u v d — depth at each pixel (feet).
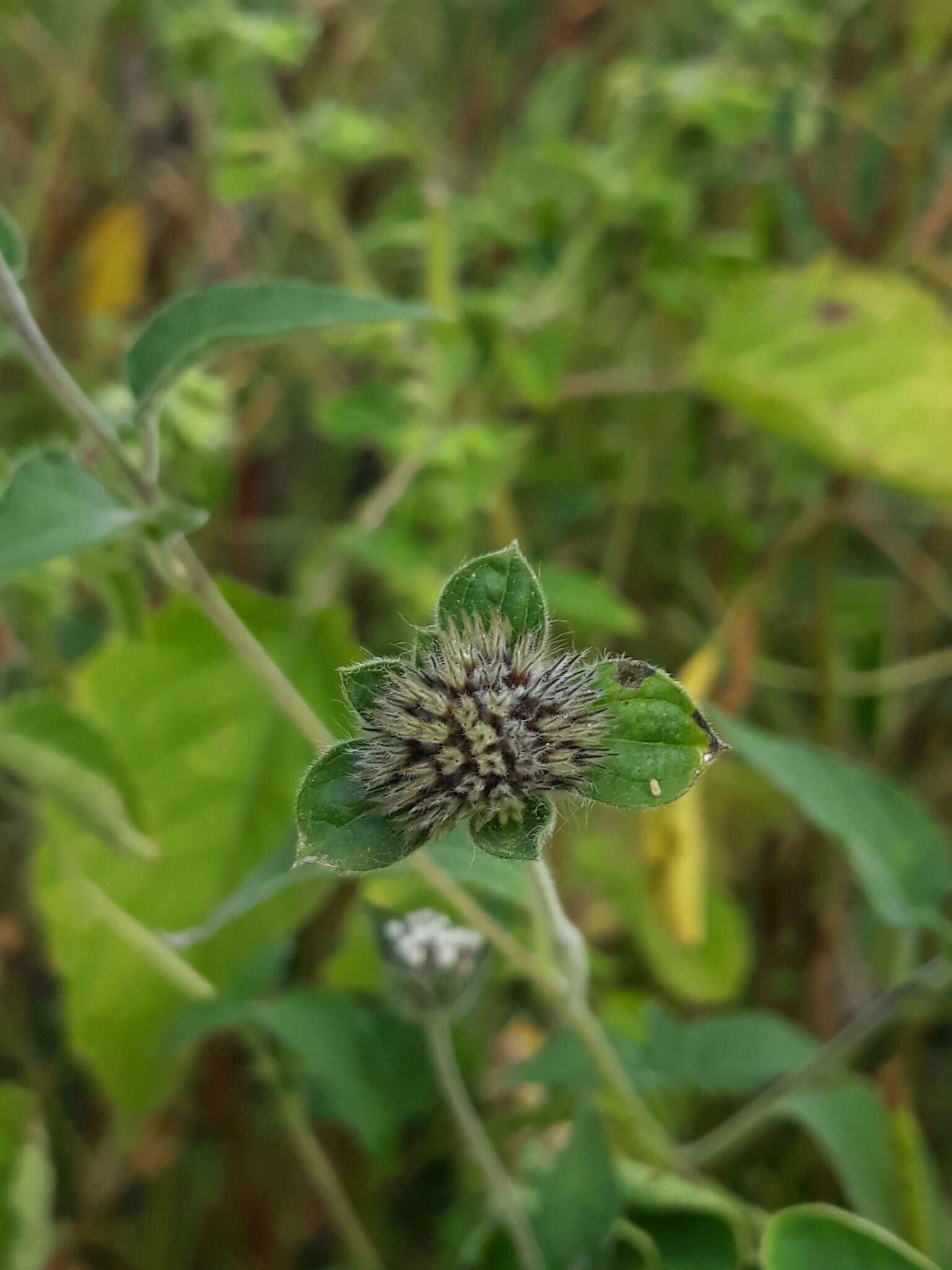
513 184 0.95
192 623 0.74
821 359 0.85
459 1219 0.73
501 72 1.15
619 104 0.93
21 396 0.94
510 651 0.54
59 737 0.67
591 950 0.83
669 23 1.06
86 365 0.96
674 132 0.89
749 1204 0.80
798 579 1.05
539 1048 0.75
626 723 0.53
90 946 0.73
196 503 0.77
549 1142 0.72
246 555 0.99
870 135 1.05
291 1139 0.80
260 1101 0.83
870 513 1.03
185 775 0.75
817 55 0.93
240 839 0.75
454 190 1.06
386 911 0.66
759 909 0.93
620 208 0.87
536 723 0.53
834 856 0.87
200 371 0.76
